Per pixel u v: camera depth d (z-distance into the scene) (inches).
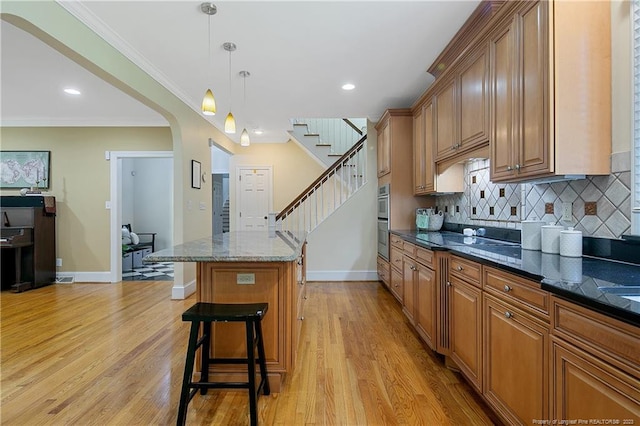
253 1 85.0
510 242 97.9
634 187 58.7
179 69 125.9
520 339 56.1
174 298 158.1
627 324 35.6
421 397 75.9
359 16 91.9
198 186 178.2
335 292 169.6
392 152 162.9
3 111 179.3
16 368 89.5
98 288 181.5
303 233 135.0
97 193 197.2
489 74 84.3
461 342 80.4
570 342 44.3
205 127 190.5
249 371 64.5
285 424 66.6
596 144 63.2
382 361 93.8
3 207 178.5
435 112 125.0
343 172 217.8
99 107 172.6
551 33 62.7
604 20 62.9
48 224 189.5
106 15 90.7
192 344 65.5
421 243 101.6
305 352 99.8
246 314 65.9
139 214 303.3
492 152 83.0
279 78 134.5
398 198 162.9
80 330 117.3
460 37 101.3
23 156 195.2
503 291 61.7
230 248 82.7
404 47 109.3
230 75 131.6
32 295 166.2
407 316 123.3
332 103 166.4
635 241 58.2
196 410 71.9
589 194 69.0
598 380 39.5
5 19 74.2
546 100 63.5
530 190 89.6
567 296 43.2
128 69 112.1
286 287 80.0
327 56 115.6
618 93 61.4
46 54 114.5
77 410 71.1
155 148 197.2
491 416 68.7
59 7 83.5
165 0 84.3
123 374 86.4
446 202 151.4
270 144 265.1
